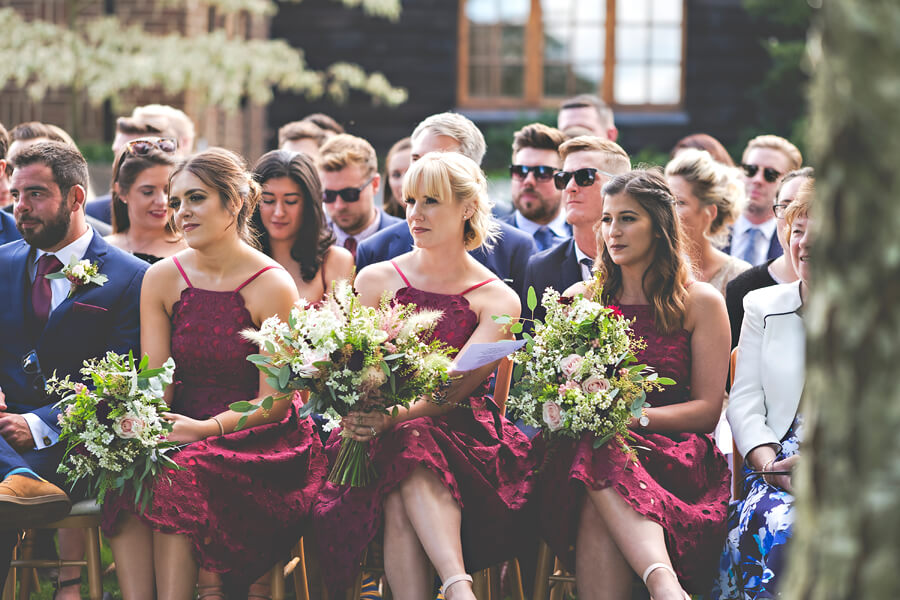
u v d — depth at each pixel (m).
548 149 8.30
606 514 5.24
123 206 7.64
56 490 5.45
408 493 5.33
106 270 6.35
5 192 8.20
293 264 7.15
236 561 5.46
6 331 6.22
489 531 5.51
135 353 6.27
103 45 17.73
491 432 5.85
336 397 5.26
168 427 5.45
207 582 5.45
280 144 10.21
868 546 2.49
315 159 9.79
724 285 7.57
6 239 7.04
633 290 6.11
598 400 5.28
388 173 9.29
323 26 22.89
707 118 22.80
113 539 5.41
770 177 9.05
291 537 5.72
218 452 5.55
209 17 20.38
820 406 2.59
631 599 5.42
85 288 6.25
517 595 6.03
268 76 19.09
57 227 6.21
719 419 6.16
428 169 5.86
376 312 5.44
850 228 2.50
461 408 5.84
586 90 23.38
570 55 23.38
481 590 5.75
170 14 18.84
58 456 5.91
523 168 8.29
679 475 5.59
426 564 5.38
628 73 23.23
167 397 5.87
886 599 2.46
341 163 8.20
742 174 9.20
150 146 7.42
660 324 5.95
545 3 23.33
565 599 6.72
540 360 5.50
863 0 2.44
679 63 23.03
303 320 5.33
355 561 5.43
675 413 5.79
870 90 2.45
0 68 17.27
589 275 6.97
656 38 23.06
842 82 2.49
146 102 19.17
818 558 2.59
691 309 5.97
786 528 5.15
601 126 9.77
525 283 7.06
